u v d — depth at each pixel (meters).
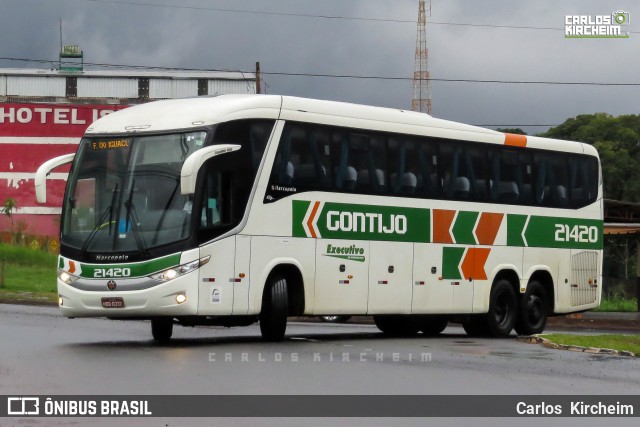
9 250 66.94
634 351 26.27
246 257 23.81
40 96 106.88
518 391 17.48
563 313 33.00
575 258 33.28
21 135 84.56
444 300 28.95
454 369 20.55
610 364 22.86
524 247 31.53
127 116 24.22
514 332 34.97
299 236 25.02
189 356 21.12
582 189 33.66
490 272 30.38
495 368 21.02
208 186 23.20
